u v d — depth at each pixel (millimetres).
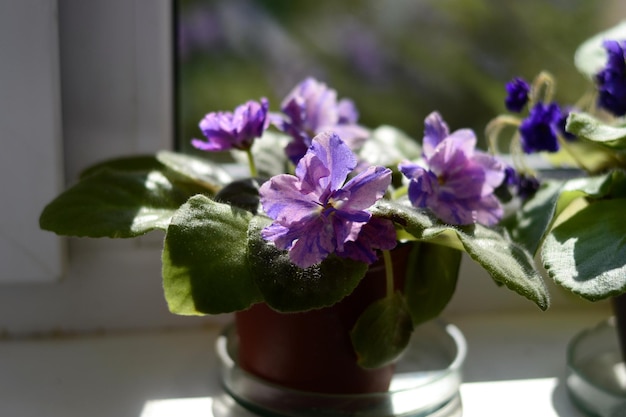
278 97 717
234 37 705
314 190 377
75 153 540
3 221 508
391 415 447
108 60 530
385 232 391
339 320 424
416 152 525
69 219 414
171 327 558
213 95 692
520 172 492
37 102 500
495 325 573
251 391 453
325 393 439
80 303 543
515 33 717
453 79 730
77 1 518
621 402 460
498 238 420
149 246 543
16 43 491
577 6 692
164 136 552
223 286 372
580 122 425
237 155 498
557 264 402
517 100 474
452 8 738
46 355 523
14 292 533
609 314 589
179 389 495
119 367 515
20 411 466
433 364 507
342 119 517
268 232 374
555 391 499
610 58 451
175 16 551
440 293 464
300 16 737
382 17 737
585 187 439
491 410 479
